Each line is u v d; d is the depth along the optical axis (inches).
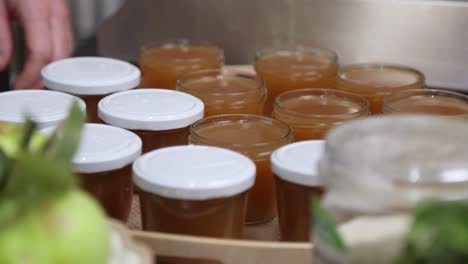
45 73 37.8
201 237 28.0
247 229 33.0
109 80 36.9
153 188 28.7
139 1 50.0
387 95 35.9
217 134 33.1
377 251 19.6
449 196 19.1
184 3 49.0
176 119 33.8
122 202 31.2
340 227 20.3
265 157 32.1
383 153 20.2
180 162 29.7
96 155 30.2
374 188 19.5
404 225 19.4
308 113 34.9
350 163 19.8
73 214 20.0
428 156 20.0
